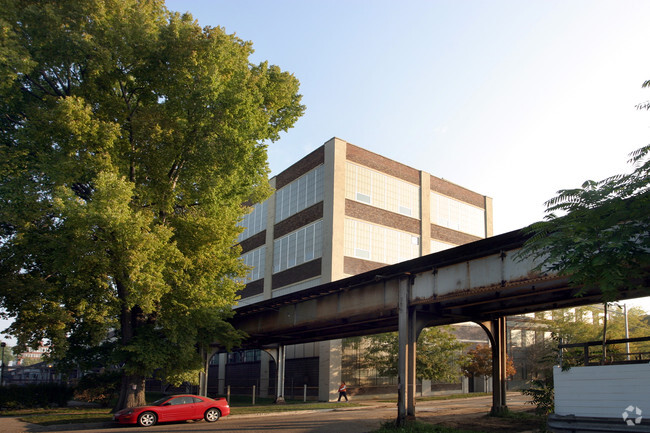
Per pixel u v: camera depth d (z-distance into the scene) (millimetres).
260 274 50281
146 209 22266
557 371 14422
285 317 30000
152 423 21328
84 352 28969
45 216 21359
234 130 22484
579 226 11117
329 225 40812
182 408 22219
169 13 24328
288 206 47531
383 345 39312
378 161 44938
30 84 22859
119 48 20969
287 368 44906
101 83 22438
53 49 20391
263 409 28984
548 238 11805
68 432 19219
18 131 20359
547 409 17734
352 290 24812
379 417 24344
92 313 22766
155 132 21438
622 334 42906
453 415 24312
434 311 21984
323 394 38906
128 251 19016
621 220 11266
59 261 19453
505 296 19297
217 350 36031
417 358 37344
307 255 43375
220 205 25172
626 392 13008
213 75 21922
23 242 20141
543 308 21844
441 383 45375
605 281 10508
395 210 45312
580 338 43625
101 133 20562
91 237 19875
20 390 32031
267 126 25906
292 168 47781
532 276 16469
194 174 23406
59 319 21719
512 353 47812
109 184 19328
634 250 10906
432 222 48312
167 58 22312
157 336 24516
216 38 22297
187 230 22875
